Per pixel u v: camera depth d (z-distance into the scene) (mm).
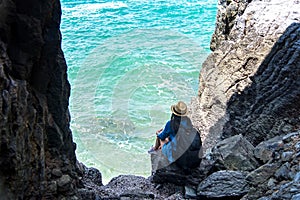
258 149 5715
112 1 24062
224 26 9875
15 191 3135
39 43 3486
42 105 3836
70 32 19906
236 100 7527
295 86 6418
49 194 3775
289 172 4418
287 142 5301
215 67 8438
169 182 5836
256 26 7941
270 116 6621
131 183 6352
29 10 3404
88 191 4746
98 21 21406
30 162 3412
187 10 22688
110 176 7410
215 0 24125
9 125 3027
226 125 7418
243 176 5129
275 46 7172
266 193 4359
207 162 5770
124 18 22016
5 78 3016
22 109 3234
